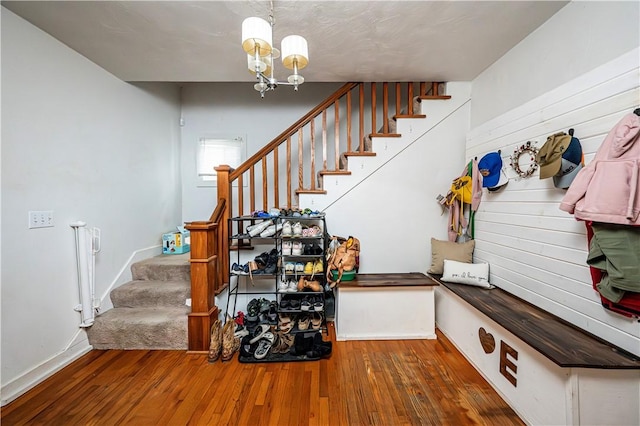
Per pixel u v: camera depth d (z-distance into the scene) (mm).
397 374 1992
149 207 3242
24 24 1837
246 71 2602
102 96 2539
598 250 1402
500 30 1986
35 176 1925
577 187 1442
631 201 1234
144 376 1979
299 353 2213
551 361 1369
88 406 1691
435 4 1692
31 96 1895
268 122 3930
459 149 2928
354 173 2936
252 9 1714
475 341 2064
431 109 2904
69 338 2174
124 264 2828
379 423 1555
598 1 1550
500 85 2395
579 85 1631
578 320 1655
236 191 3969
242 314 2658
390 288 2512
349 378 1948
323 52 2250
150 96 3266
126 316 2426
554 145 1652
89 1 1655
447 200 2846
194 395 1785
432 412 1631
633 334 1363
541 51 1943
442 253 2766
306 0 1631
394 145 2924
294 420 1581
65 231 2162
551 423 1396
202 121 3930
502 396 1742
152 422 1574
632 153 1278
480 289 2361
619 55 1442
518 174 2123
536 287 1978
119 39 2068
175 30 1950
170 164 3688
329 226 2955
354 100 3852
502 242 2334
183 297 2619
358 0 1642
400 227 2975
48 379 1944
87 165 2371
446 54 2316
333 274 2613
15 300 1791
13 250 1781
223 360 2166
